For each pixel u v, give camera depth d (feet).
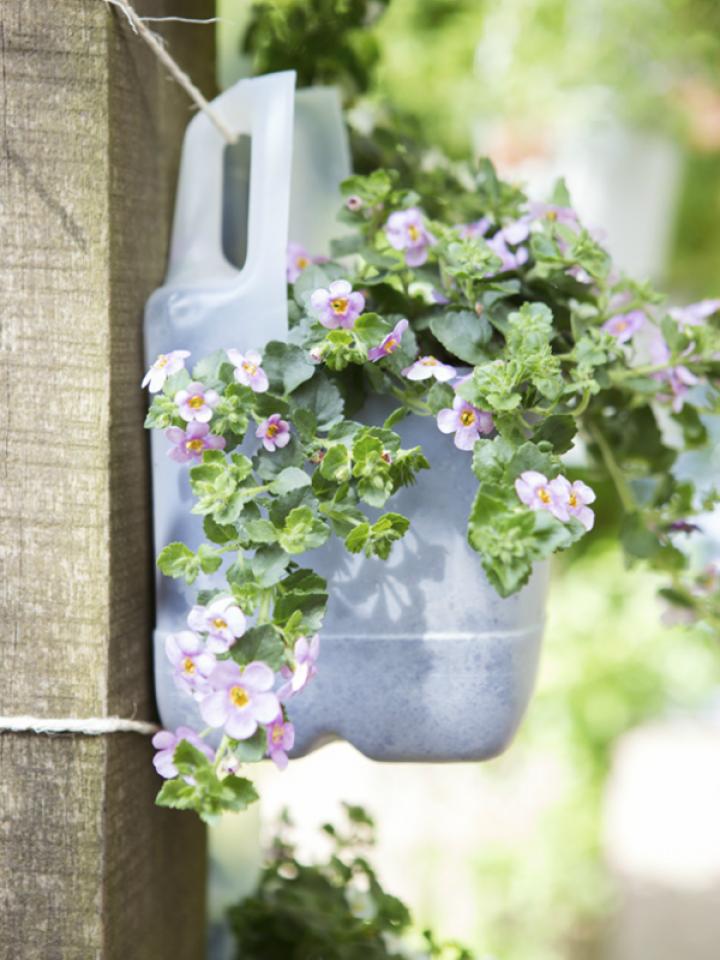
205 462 2.50
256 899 4.14
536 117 8.57
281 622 2.46
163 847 3.25
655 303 3.26
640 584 9.76
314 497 2.53
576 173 9.12
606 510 8.54
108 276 2.67
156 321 2.88
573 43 8.30
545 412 2.64
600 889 9.62
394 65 5.57
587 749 9.63
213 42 3.74
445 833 9.88
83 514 2.69
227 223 3.51
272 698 2.28
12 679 2.70
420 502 2.77
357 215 3.17
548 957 9.43
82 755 2.71
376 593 2.78
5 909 2.72
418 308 3.00
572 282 3.15
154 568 2.99
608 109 8.65
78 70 2.65
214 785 2.36
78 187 2.66
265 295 2.79
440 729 2.84
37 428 2.68
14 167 2.64
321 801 10.36
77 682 2.70
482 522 2.37
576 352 2.90
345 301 2.58
